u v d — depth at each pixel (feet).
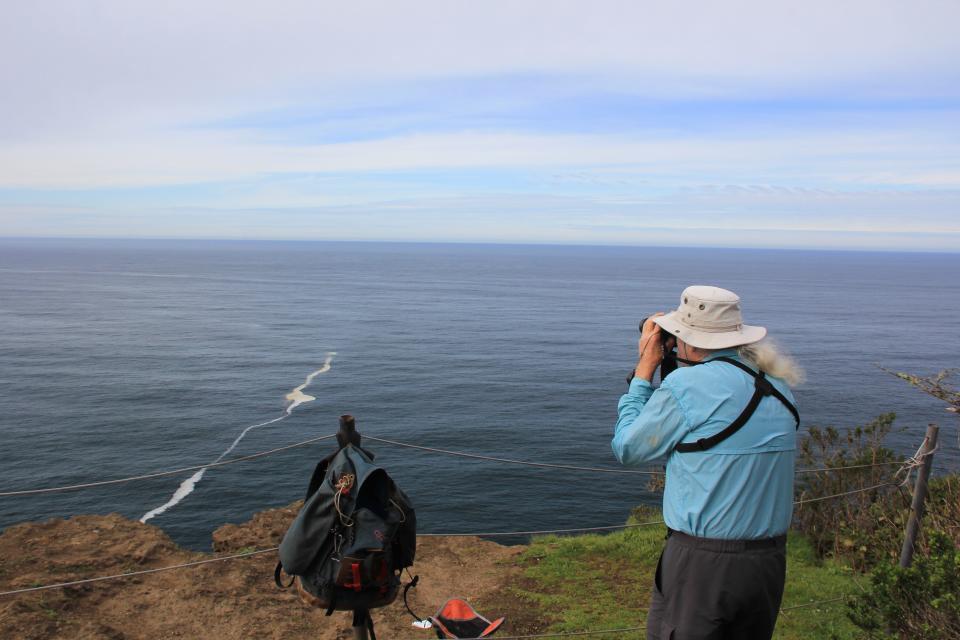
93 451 138.31
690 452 9.61
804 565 26.23
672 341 11.35
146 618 17.90
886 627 15.07
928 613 13.58
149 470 126.00
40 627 16.33
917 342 330.75
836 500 28.96
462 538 27.20
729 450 9.37
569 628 19.29
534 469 121.90
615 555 25.62
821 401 181.88
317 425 160.04
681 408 9.63
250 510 104.47
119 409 173.99
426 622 18.70
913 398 189.88
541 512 101.45
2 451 136.98
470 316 424.05
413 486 111.24
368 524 10.71
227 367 236.02
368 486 11.05
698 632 9.54
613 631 18.94
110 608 18.25
